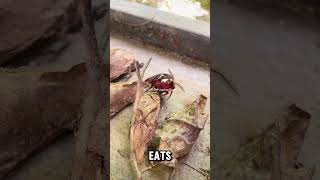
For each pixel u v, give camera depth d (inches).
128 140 4.4
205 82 5.1
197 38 5.2
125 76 5.0
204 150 4.4
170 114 4.3
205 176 4.1
